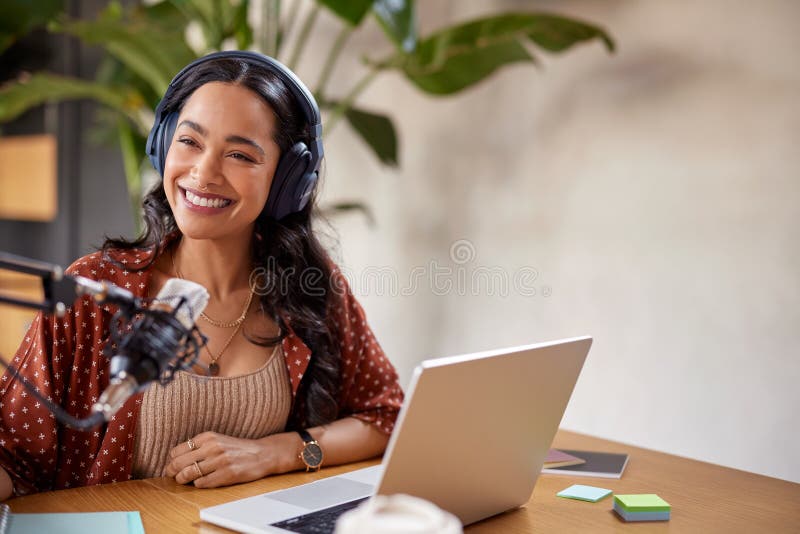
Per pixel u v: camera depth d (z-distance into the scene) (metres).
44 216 4.09
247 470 1.43
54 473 1.45
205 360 1.55
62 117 3.94
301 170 1.52
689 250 2.87
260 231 1.63
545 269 3.24
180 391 1.50
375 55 3.69
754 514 1.34
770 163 2.69
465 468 1.19
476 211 3.44
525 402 1.23
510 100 3.31
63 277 0.99
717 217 2.81
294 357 1.64
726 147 2.78
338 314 1.74
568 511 1.33
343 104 3.09
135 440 1.49
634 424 3.01
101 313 1.46
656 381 2.96
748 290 2.75
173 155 1.42
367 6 2.61
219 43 2.96
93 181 3.99
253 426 1.57
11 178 4.30
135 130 3.48
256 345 1.60
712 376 2.83
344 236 3.90
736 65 2.75
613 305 3.06
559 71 3.17
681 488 1.47
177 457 1.43
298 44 3.08
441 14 3.49
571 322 3.17
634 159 2.99
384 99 3.71
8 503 1.26
